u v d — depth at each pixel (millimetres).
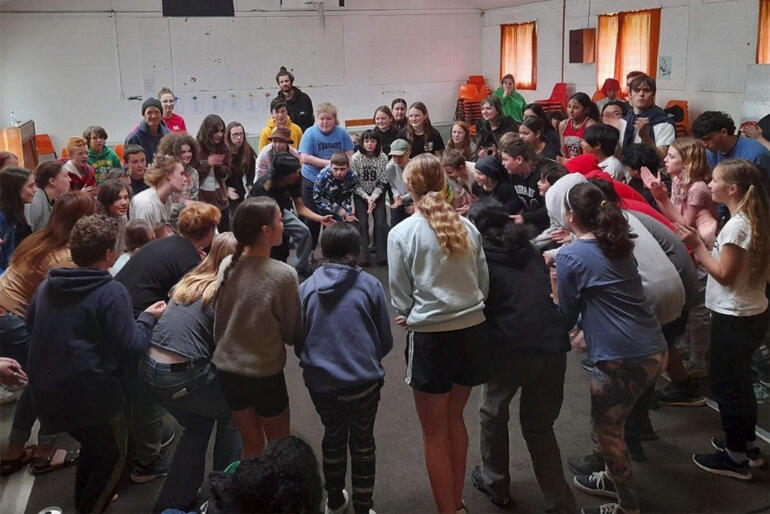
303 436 2977
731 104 6109
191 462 2438
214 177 4652
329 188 5035
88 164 4648
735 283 2477
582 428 3002
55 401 2248
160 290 2648
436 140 5547
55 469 2791
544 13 8953
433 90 10586
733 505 2490
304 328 2293
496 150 5043
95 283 2244
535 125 4547
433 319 2174
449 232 2152
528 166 3713
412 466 2781
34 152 7684
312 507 1389
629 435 2764
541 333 2223
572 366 3613
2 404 2965
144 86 9219
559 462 2361
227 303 2232
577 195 2205
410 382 2295
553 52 8883
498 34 10148
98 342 2264
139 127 5211
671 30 6770
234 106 9672
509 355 2234
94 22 8828
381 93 10352
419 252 2184
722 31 6141
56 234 2764
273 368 2281
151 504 2557
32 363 2246
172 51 9219
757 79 5723
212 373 2385
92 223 2271
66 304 2227
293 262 5258
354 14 9922
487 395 2381
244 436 2402
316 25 9781
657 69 7023
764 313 2520
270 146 5098
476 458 2807
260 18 9492
